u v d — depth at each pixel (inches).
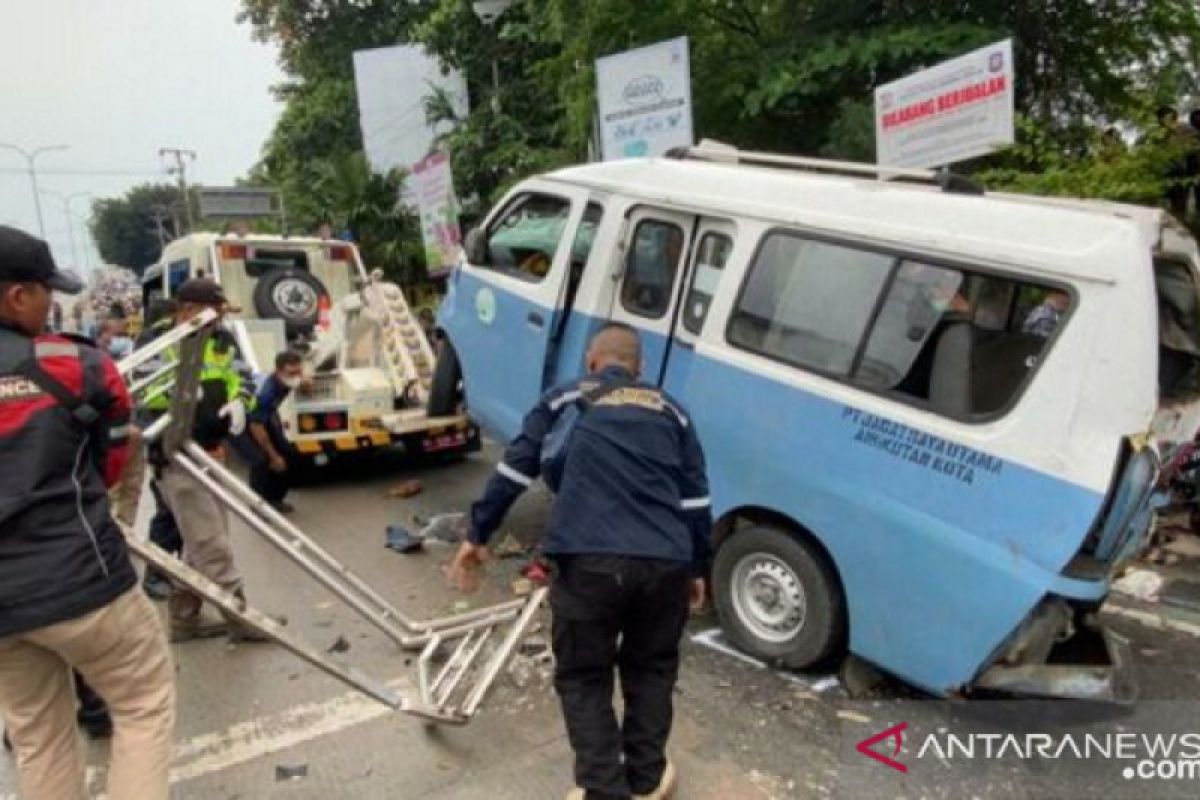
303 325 358.9
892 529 147.0
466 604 203.2
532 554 232.8
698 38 418.3
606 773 115.9
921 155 271.9
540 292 215.5
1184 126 264.1
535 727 147.9
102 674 103.8
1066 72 381.4
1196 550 220.5
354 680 135.6
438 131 839.1
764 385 165.8
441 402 285.1
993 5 374.9
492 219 241.6
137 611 104.3
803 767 136.5
